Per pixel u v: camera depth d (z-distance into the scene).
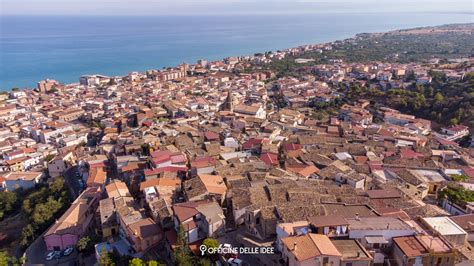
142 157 120.19
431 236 59.72
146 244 76.56
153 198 89.81
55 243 90.81
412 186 93.12
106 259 72.88
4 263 87.19
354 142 134.75
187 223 73.06
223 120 175.75
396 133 147.25
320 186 87.81
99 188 108.94
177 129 150.12
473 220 67.25
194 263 65.44
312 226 61.16
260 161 111.56
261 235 69.75
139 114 188.12
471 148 135.12
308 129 153.00
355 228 59.53
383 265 57.22
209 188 86.62
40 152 170.75
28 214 113.94
